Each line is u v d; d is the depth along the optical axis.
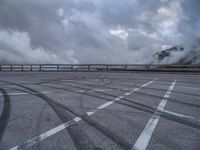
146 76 22.33
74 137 4.16
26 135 4.26
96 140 4.01
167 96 8.92
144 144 3.83
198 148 3.67
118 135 4.28
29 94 9.38
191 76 22.25
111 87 12.06
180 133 4.42
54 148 3.64
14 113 5.98
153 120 5.36
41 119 5.39
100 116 5.71
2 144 3.81
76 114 5.90
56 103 7.39
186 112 6.20
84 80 17.00
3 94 9.38
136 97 8.67
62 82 15.12
